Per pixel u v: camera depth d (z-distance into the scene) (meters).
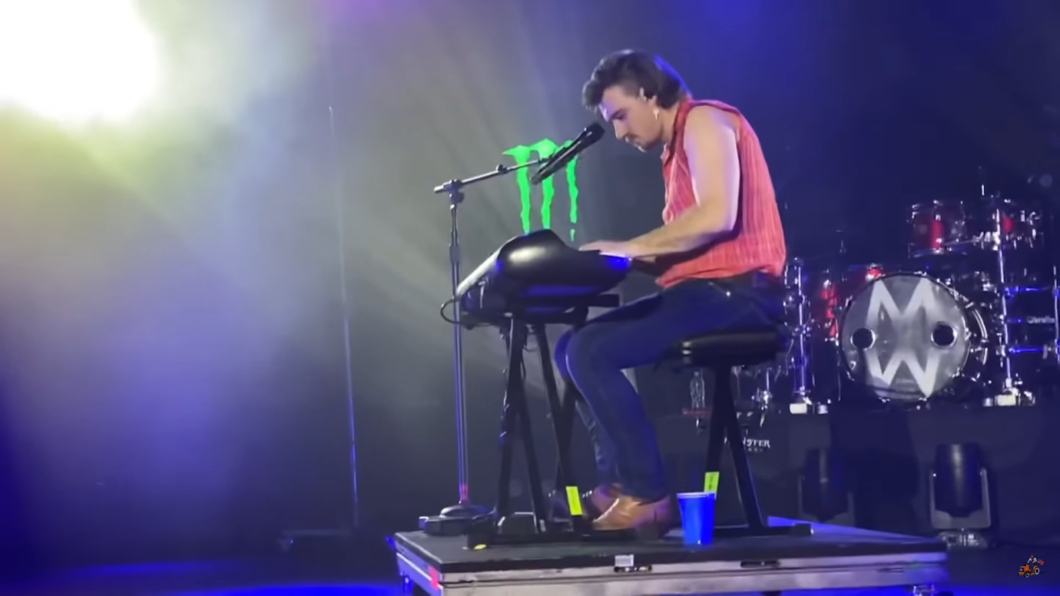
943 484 4.59
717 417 2.67
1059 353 4.88
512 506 5.59
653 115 2.70
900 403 4.96
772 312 2.65
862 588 2.34
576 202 5.96
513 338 2.78
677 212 2.69
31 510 5.50
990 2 5.32
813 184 6.01
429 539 2.88
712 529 2.54
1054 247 5.21
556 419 2.71
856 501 4.86
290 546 5.38
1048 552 4.37
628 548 2.40
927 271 5.26
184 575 4.65
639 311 2.60
